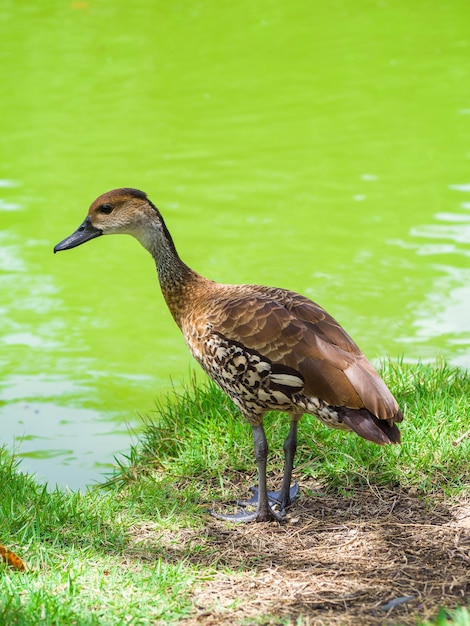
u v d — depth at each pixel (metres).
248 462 9.33
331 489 8.75
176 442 9.73
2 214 16.53
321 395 7.66
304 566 7.42
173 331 13.23
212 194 17.11
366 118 20.31
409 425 9.23
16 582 7.04
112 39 26.55
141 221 9.26
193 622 6.59
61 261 15.41
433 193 16.84
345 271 14.23
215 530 8.16
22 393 11.70
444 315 12.96
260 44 25.62
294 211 16.38
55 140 19.78
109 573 7.37
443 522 7.96
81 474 9.91
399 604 6.67
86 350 12.70
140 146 19.34
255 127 20.06
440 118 20.12
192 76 23.27
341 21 27.77
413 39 25.61
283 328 7.89
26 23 28.55
